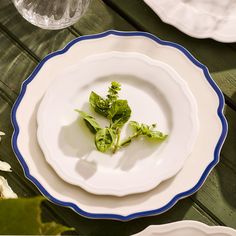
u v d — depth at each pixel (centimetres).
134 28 94
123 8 94
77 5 92
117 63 87
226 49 92
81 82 87
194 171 83
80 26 93
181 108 85
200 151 84
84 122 85
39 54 91
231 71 91
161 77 87
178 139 83
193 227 79
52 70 88
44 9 92
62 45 92
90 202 81
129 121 85
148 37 90
